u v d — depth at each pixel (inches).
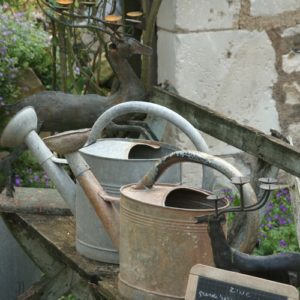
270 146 142.3
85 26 165.8
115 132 162.9
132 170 107.0
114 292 101.4
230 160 192.5
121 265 97.6
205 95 188.5
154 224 92.0
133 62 187.9
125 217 95.1
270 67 193.0
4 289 153.7
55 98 161.3
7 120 182.5
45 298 126.9
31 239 131.5
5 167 149.7
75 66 206.8
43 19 252.4
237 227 97.0
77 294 120.7
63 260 117.3
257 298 83.4
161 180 108.7
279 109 196.1
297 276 86.4
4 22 217.2
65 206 136.3
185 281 92.4
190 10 183.3
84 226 112.6
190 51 185.3
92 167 109.3
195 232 91.4
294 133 198.2
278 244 167.2
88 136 107.7
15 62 209.6
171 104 167.5
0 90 209.0
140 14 171.2
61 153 105.0
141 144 112.3
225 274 85.0
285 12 191.5
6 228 151.8
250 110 193.6
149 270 93.4
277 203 182.1
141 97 166.7
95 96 163.8
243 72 191.0
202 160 92.7
